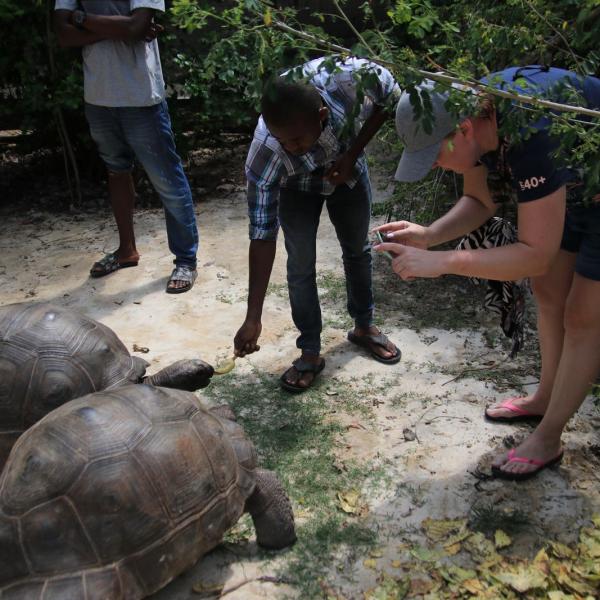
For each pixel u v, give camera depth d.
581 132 1.99
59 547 2.13
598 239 2.48
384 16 6.41
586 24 2.66
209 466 2.39
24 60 5.92
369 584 2.48
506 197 2.64
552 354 3.01
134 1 4.20
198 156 7.42
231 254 5.20
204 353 3.95
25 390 2.87
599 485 2.87
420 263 2.38
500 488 2.88
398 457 3.09
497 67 3.17
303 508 2.83
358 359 3.83
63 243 5.57
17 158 7.33
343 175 3.09
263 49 2.00
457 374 3.66
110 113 4.50
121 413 2.36
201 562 2.60
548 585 2.40
